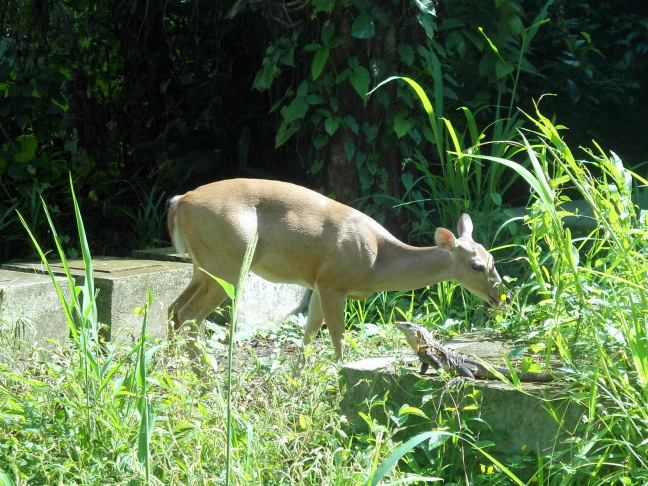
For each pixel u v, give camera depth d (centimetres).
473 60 1229
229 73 1275
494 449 531
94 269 855
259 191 791
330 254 787
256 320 952
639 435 488
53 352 603
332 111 1091
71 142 1505
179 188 1294
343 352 764
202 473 405
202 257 780
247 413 514
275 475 442
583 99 1487
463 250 791
